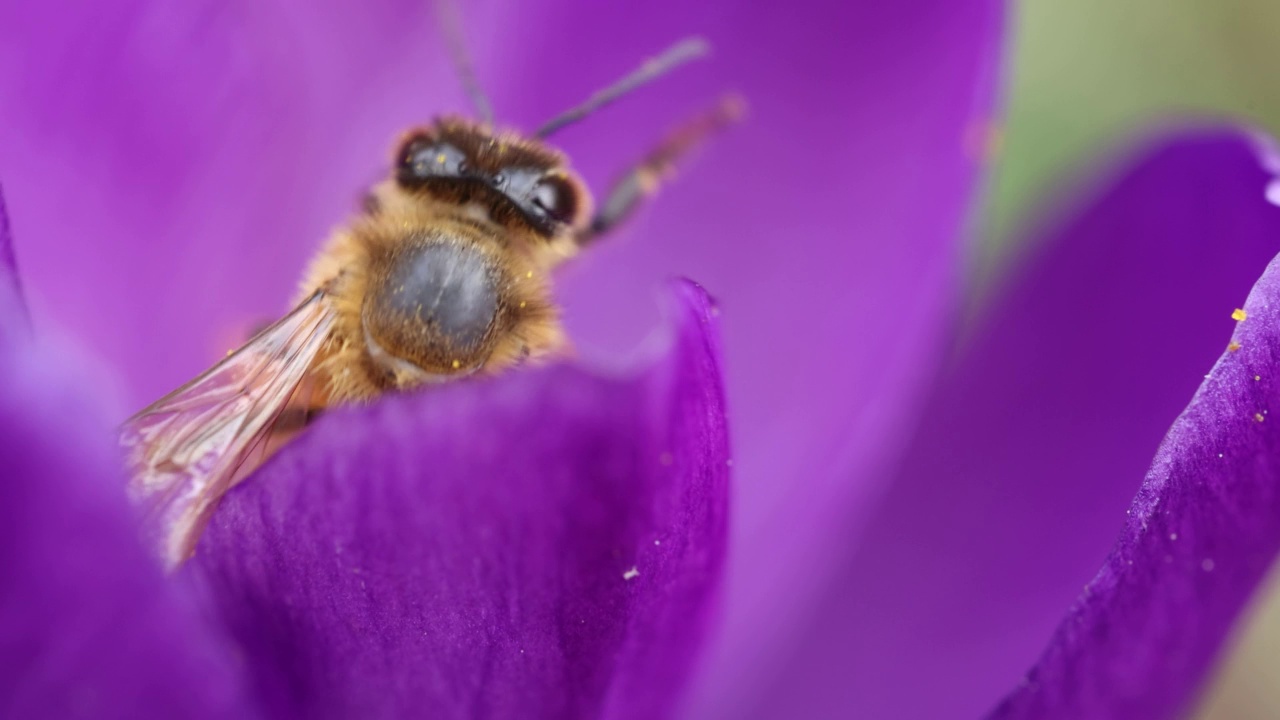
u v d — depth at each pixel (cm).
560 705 8
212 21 9
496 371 9
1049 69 11
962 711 9
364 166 10
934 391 10
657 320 10
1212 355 9
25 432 7
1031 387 10
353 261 9
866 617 10
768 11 10
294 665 8
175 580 8
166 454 8
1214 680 9
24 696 8
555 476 8
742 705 10
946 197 10
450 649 8
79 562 7
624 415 8
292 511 8
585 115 9
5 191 9
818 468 10
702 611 8
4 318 7
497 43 10
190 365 10
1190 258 9
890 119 10
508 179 9
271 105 10
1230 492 8
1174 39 11
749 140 10
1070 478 10
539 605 8
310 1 10
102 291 10
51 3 9
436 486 8
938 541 10
